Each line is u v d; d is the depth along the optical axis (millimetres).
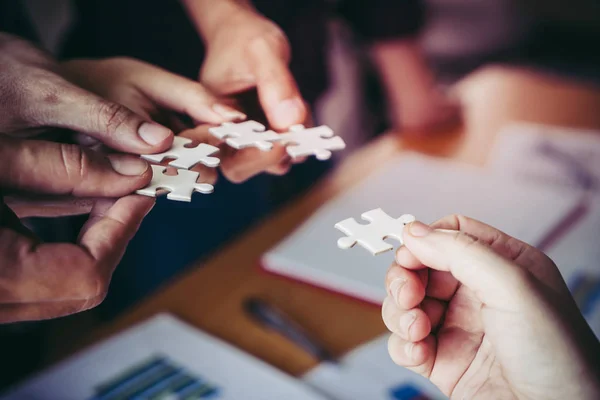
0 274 663
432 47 3516
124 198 777
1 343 1573
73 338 1711
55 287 689
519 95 2002
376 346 1040
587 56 3461
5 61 981
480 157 1636
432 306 815
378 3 1914
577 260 1213
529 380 702
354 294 1140
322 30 2033
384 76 2000
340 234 1289
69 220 1597
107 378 963
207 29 1364
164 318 1096
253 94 1223
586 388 673
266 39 1212
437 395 934
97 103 879
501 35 3625
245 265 1251
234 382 956
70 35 1746
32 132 962
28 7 1816
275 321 1079
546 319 663
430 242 711
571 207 1382
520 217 1344
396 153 1672
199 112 1090
